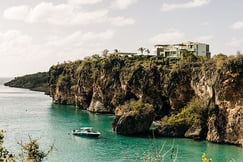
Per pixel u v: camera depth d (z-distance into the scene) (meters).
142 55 162.25
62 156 72.06
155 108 126.62
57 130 105.06
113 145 83.81
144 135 96.56
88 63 175.12
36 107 180.00
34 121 125.44
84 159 70.19
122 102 144.75
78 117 139.38
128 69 141.75
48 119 131.88
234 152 78.31
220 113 92.38
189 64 119.00
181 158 71.88
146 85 129.75
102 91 155.88
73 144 84.38
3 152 25.08
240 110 88.56
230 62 92.62
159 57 152.75
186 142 88.50
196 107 100.88
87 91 171.50
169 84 122.06
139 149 79.12
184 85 119.44
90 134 94.69
